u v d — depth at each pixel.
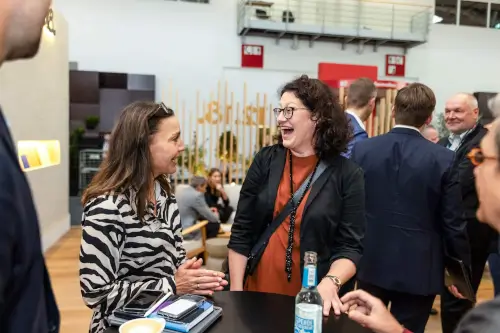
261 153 1.67
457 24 10.34
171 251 1.40
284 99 1.51
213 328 1.11
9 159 0.52
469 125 2.72
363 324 1.11
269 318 1.19
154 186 1.43
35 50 0.60
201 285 1.29
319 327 1.04
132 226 1.29
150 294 1.21
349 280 1.55
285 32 9.15
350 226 1.51
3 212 0.49
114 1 8.70
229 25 9.28
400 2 10.00
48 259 4.86
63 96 6.35
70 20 8.54
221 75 9.31
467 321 0.57
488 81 10.55
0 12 0.53
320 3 9.73
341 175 1.52
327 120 1.48
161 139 1.34
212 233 4.49
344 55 9.93
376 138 1.95
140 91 8.36
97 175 1.34
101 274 1.20
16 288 0.54
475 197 2.37
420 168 1.78
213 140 8.54
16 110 4.40
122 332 0.97
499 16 10.51
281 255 1.49
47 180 5.43
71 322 3.08
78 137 7.95
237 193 5.73
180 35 9.05
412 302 1.89
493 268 2.38
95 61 8.70
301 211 1.48
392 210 1.85
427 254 1.81
